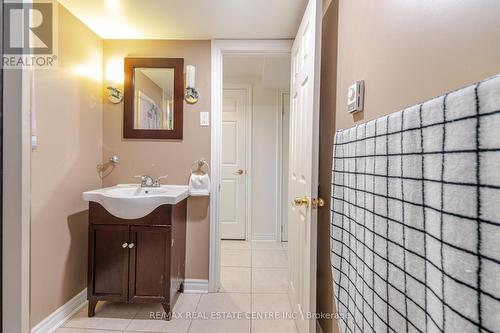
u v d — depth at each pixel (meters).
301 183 1.54
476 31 0.46
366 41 0.93
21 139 0.75
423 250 0.50
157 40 2.10
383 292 0.65
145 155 2.12
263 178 3.39
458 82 0.50
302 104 1.54
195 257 2.13
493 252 0.35
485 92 0.36
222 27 1.90
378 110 0.83
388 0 0.77
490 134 0.35
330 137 1.36
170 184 2.13
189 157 2.12
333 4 1.34
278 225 3.39
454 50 0.51
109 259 1.74
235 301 1.97
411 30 0.66
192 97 2.09
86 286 1.92
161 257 1.74
